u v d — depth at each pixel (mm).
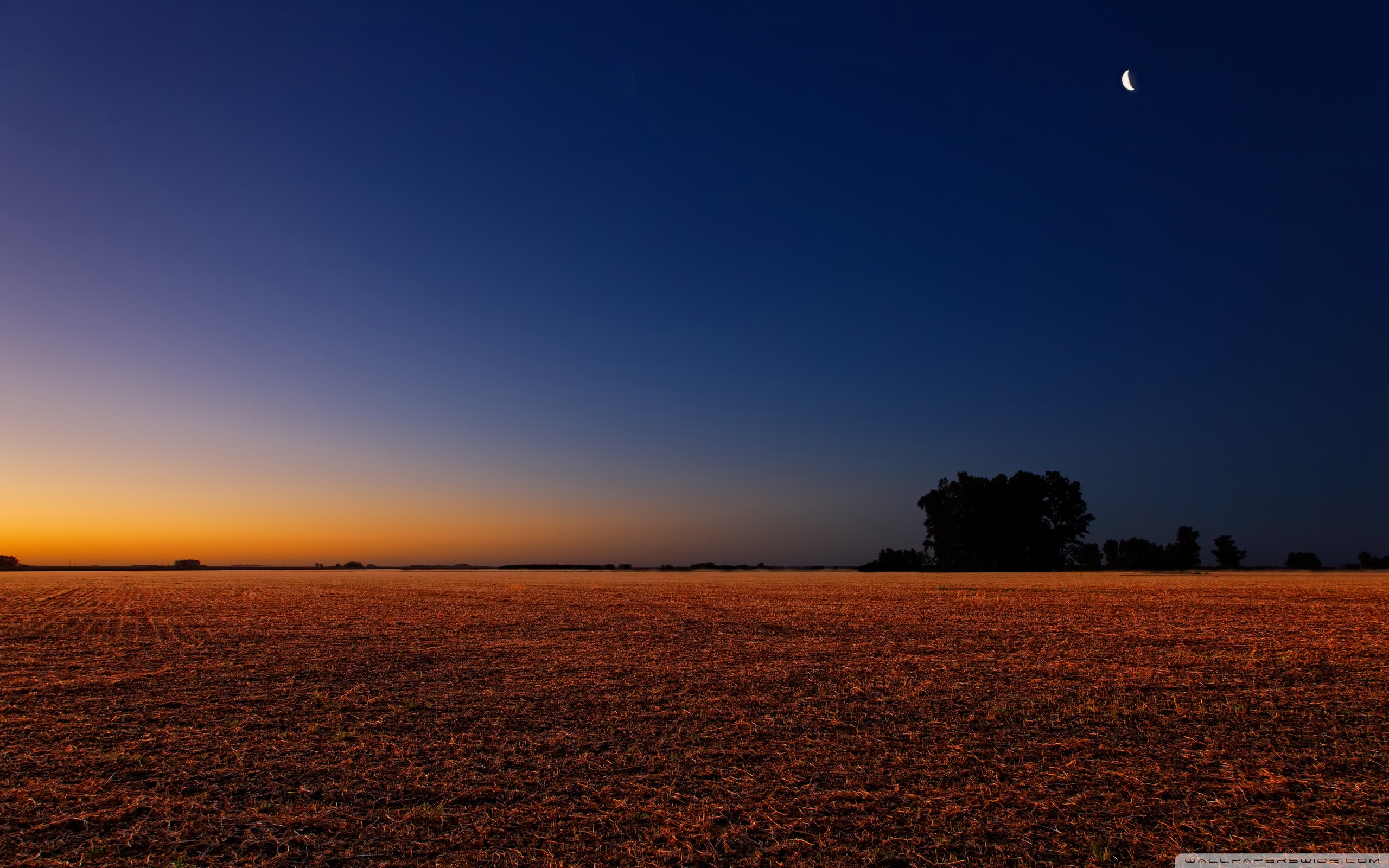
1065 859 7164
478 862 7121
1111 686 14695
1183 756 10172
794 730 11680
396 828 7902
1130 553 122750
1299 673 15734
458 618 29047
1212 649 19203
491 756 10359
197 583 63094
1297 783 9047
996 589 49094
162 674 16562
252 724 12125
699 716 12562
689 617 29109
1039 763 9938
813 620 28000
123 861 7086
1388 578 65500
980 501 106938
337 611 32406
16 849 7328
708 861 7148
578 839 7617
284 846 7434
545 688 14914
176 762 10070
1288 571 96625
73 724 12055
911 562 122500
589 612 31641
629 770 9750
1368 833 7695
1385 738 10891
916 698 13773
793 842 7539
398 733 11555
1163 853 7262
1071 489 106750
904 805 8523
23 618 28969
